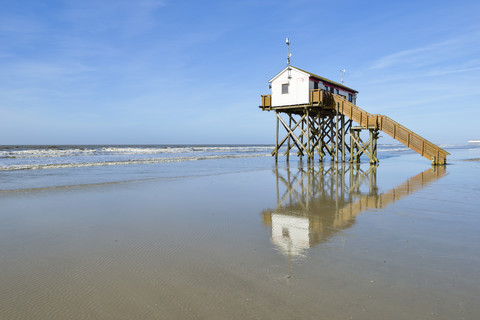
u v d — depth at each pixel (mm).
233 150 61781
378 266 4340
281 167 21578
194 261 4660
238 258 4754
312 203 9055
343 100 23828
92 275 4195
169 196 10297
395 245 5250
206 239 5758
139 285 3875
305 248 5164
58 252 5133
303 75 23781
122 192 11078
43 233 6215
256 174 16953
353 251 4977
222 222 6977
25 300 3518
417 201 9133
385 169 19406
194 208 8453
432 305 3266
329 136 28609
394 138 22297
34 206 8766
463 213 7586
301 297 3480
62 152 41406
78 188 11922
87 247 5367
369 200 9398
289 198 9875
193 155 39438
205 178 15156
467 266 4312
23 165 21219
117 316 3166
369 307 3240
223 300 3447
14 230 6430
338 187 12125
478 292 3549
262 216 7527
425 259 4582
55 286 3873
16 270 4387
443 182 13102
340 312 3156
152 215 7680
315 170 19141
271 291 3639
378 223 6723
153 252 5090
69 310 3297
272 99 25422
